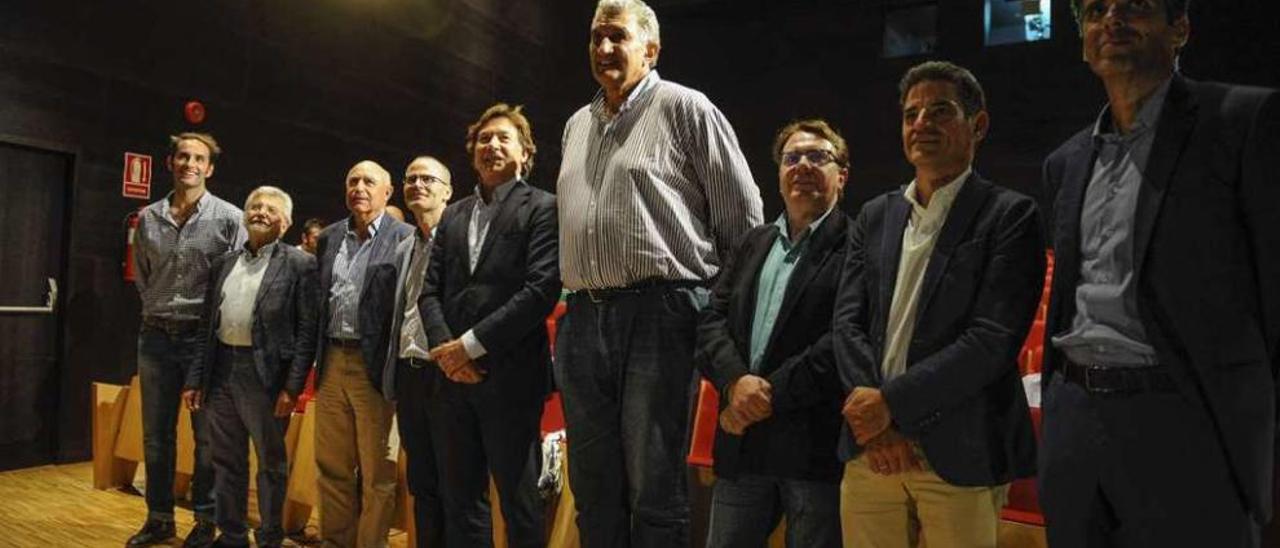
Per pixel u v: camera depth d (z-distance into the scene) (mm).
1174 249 1220
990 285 1480
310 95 5969
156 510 3203
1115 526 1306
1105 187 1340
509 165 2330
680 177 1890
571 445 1912
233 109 5441
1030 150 7770
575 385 1894
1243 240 1212
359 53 6375
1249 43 6945
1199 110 1257
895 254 1604
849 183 8562
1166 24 1328
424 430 2338
